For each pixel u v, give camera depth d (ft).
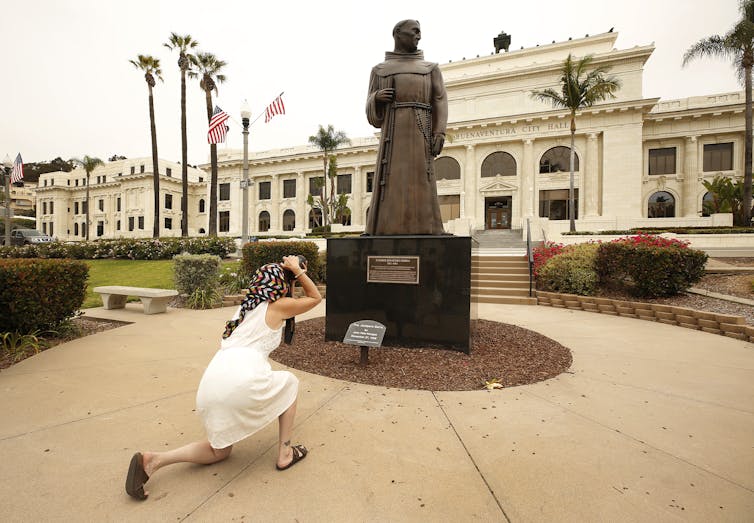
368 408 11.43
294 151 151.84
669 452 9.03
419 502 7.16
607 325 24.77
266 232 155.63
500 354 16.99
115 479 7.73
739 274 34.35
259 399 7.47
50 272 18.53
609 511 6.93
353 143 143.64
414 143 18.54
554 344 19.21
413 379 13.88
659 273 28.55
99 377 13.88
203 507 6.95
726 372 15.12
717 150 108.47
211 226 89.51
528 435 9.82
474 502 7.17
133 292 27.43
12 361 15.76
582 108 106.52
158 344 18.79
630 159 104.78
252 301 7.94
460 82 122.52
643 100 101.76
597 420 10.75
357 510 6.93
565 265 34.22
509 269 41.09
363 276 18.08
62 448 8.89
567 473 8.13
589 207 108.17
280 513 6.81
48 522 6.50
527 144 113.70
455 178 123.24
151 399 11.91
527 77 117.29
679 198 109.60
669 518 6.77
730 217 79.25
